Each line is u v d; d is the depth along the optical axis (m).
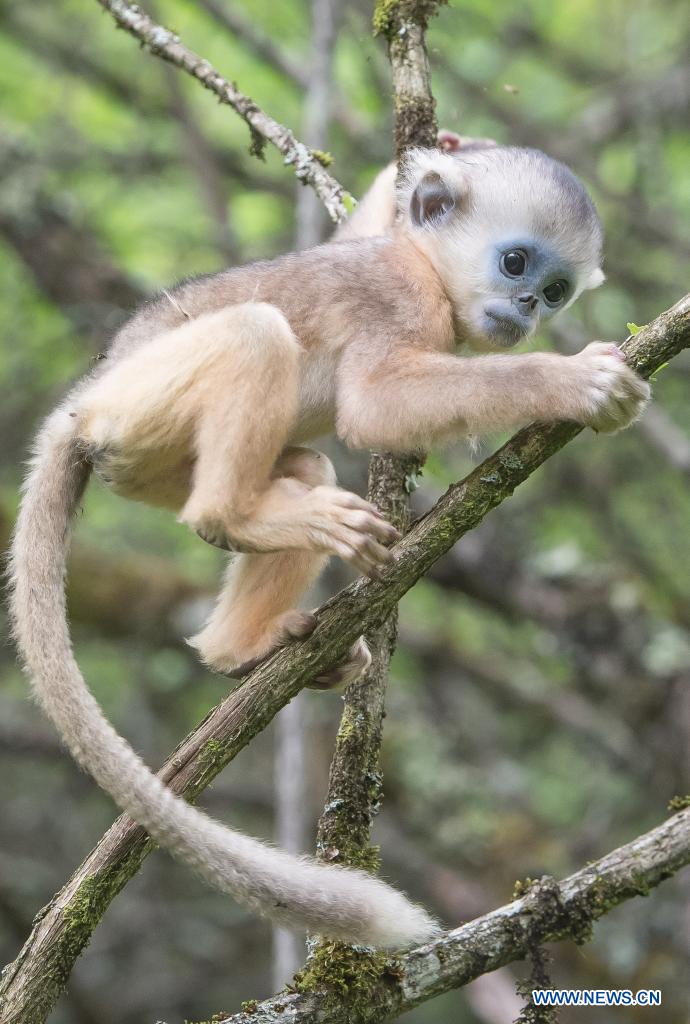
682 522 14.81
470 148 10.42
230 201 15.95
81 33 15.60
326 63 11.83
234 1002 15.86
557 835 14.74
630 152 16.36
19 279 14.93
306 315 7.33
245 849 5.85
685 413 14.77
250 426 6.71
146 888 16.69
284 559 7.35
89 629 13.95
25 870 15.98
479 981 13.44
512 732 15.88
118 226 16.45
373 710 6.82
